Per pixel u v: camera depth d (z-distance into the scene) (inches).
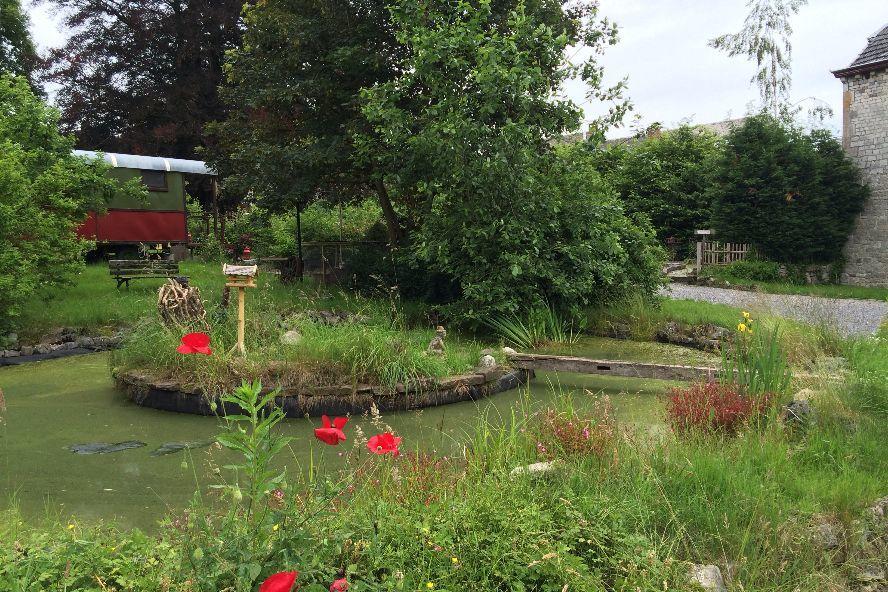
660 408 254.2
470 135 404.2
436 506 130.4
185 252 776.9
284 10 529.7
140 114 1020.5
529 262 405.1
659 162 1020.5
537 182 429.7
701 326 424.8
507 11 498.6
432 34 413.4
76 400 280.2
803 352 315.9
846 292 739.4
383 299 464.4
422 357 287.9
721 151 928.9
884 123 845.2
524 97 400.5
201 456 208.5
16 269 390.3
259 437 101.1
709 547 137.4
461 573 109.9
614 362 314.0
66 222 445.4
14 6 852.6
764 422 202.7
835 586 135.3
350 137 510.3
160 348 286.0
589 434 179.8
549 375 335.6
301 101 529.0
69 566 101.9
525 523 120.7
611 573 121.6
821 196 847.7
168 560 105.4
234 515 107.2
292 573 77.1
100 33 1074.7
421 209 517.7
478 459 173.2
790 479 167.9
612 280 454.6
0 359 363.6
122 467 197.6
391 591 96.8
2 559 104.3
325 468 189.8
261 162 514.9
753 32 1159.0
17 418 253.0
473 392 287.1
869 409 217.6
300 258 602.9
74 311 431.5
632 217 530.3
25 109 495.2
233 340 306.3
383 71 508.7
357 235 677.9
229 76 559.5
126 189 561.3
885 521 158.1
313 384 262.8
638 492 147.9
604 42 493.7
